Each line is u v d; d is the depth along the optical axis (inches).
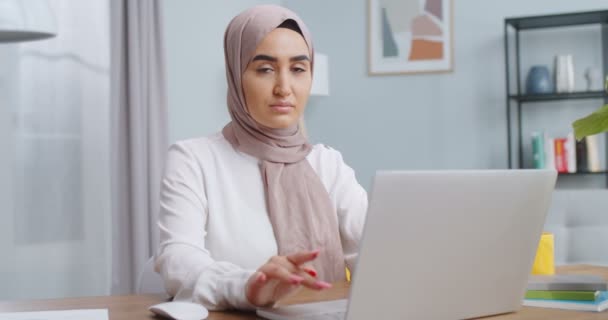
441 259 44.2
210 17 182.2
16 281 130.8
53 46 137.5
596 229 140.8
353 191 71.4
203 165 66.1
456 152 203.6
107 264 146.1
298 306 50.6
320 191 67.7
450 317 46.5
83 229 141.9
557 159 184.9
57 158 138.0
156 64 149.8
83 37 142.9
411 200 41.3
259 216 65.7
